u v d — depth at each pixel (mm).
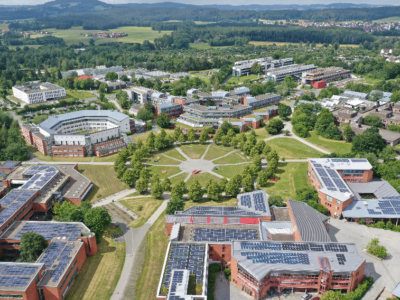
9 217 193875
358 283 157875
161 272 167500
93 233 181250
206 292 143000
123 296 157000
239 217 196875
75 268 167500
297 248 164500
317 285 155000
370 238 193875
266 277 151125
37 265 155625
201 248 169750
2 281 146500
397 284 158750
